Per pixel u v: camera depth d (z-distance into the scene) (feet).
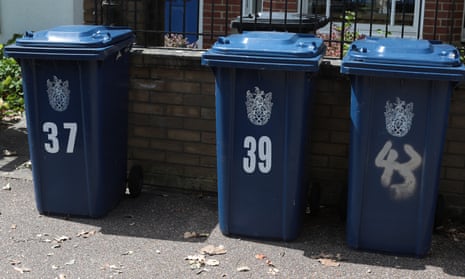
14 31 30.27
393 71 13.07
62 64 14.88
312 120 15.71
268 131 14.17
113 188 16.42
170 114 17.28
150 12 23.85
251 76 13.99
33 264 13.60
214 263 13.70
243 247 14.49
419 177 13.65
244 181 14.55
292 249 14.44
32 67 14.98
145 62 17.01
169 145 17.47
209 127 17.08
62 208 15.83
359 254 14.25
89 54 14.51
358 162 13.82
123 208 16.58
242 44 14.24
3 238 14.71
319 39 15.31
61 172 15.56
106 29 16.56
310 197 15.88
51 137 15.35
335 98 16.11
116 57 15.85
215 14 28.86
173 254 14.12
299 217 14.82
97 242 14.64
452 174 15.89
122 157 16.92
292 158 14.20
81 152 15.35
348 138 16.28
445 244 14.88
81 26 16.42
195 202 17.06
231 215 14.84
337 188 16.58
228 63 13.82
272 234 14.75
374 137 13.66
